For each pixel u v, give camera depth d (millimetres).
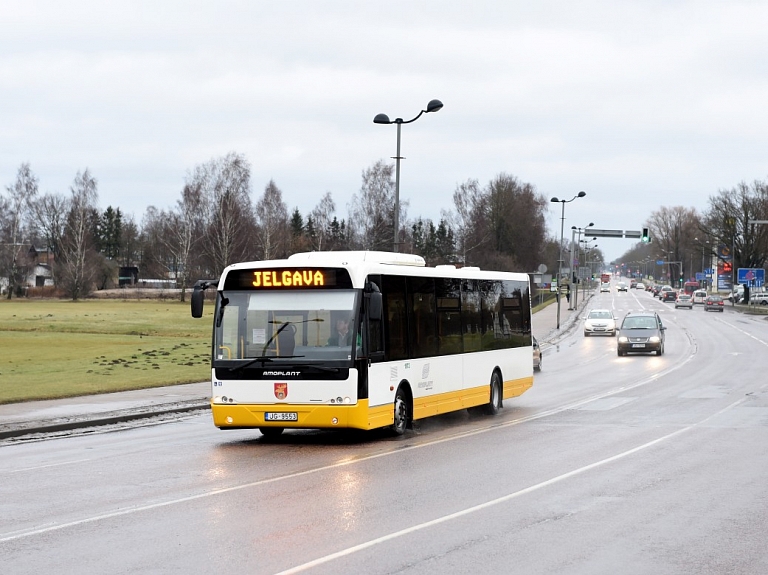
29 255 154375
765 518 11945
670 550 10195
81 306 106188
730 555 9984
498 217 152750
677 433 21203
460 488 14148
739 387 34250
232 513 12266
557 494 13617
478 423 23984
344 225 138875
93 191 134375
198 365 41219
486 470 15953
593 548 10266
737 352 56219
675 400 29500
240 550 10172
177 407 27266
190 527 11406
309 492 13852
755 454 17844
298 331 19750
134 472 16109
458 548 10234
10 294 133000
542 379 38969
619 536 10867
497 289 27078
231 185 120750
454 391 23844
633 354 55719
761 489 14062
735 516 12070
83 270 130125
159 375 36281
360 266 19984
